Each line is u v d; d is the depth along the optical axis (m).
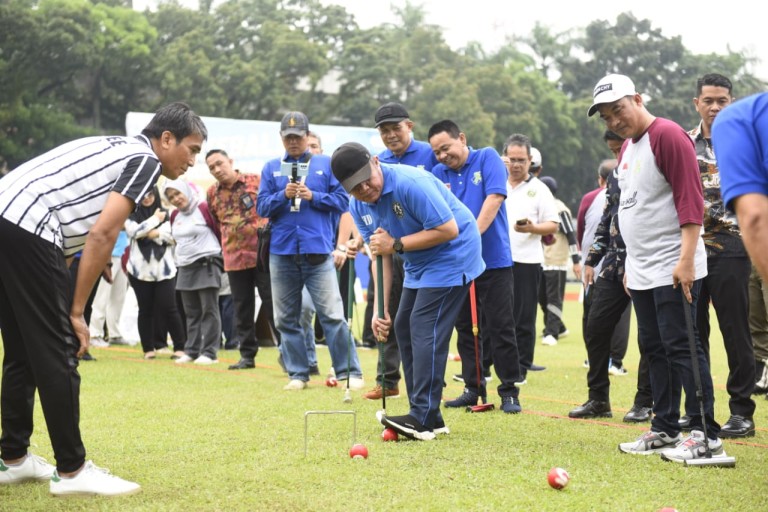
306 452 4.43
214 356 8.77
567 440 4.86
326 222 6.92
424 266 4.91
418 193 4.73
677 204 4.34
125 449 4.56
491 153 5.95
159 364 8.58
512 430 5.16
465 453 4.46
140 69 39.53
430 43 48.12
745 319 5.11
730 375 5.16
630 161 4.58
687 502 3.60
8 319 3.79
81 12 37.19
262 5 45.41
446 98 43.66
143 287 9.17
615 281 5.60
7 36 35.62
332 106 44.59
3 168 37.34
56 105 38.75
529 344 7.41
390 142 6.32
